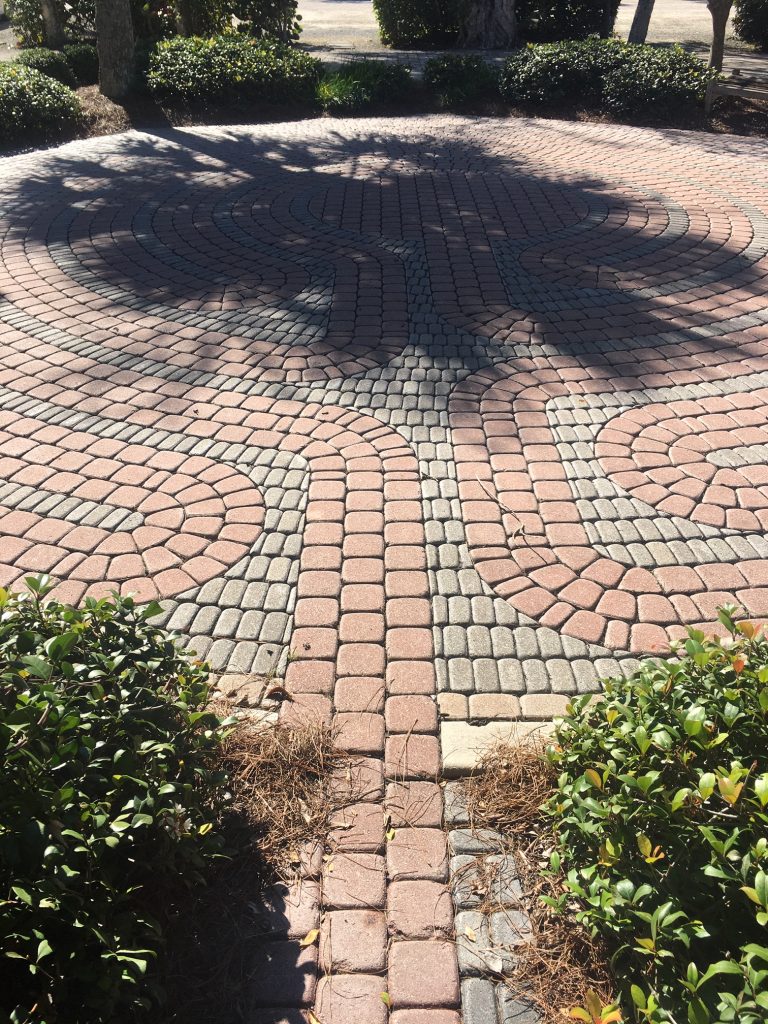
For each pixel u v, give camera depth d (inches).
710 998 76.3
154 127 523.2
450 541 166.2
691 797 84.7
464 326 257.1
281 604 150.3
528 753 120.3
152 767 90.7
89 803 81.7
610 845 84.7
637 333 253.4
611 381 226.4
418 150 468.1
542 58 559.2
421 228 341.4
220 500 177.6
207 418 208.1
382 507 176.1
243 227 341.4
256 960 95.1
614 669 137.6
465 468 189.5
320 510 175.0
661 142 489.1
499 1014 90.6
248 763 119.1
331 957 96.0
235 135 503.2
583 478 185.8
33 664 86.7
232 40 585.9
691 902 82.4
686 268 301.9
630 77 542.6
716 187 399.5
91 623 105.5
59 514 172.7
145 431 202.4
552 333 253.3
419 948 97.1
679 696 97.0
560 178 414.0
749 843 81.6
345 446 197.2
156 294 279.1
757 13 820.6
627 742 93.1
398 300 274.7
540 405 214.8
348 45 839.1
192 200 375.6
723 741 88.8
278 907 101.0
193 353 240.1
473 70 581.9
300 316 263.0
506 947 96.9
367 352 240.7
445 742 123.9
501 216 356.2
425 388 222.4
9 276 293.9
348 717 128.1
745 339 250.2
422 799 115.6
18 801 78.3
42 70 575.2
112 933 79.6
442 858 107.6
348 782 117.8
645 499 178.7
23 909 75.0
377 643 142.3
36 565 158.4
